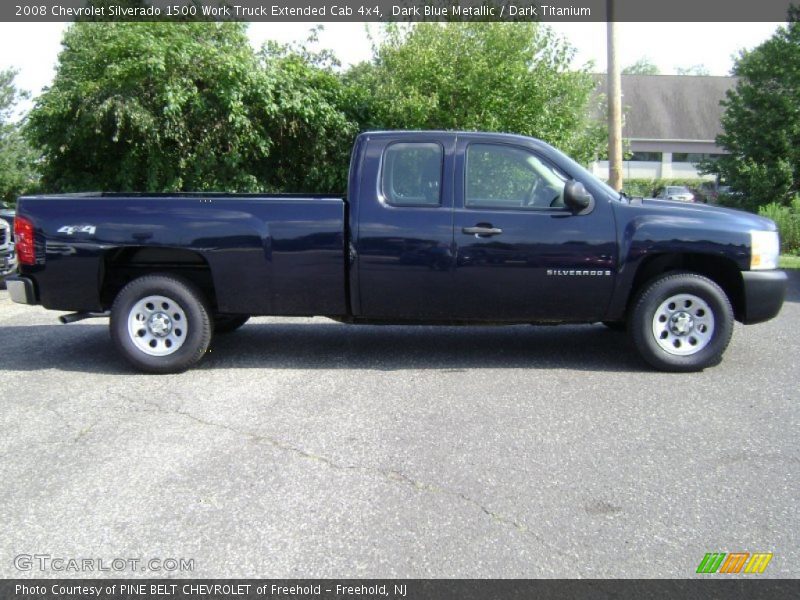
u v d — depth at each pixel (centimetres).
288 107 1193
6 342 734
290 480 392
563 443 441
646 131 4962
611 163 1254
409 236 581
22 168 3091
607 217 579
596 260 577
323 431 464
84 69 1256
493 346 691
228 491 380
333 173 1266
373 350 678
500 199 590
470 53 1304
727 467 405
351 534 335
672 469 403
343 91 1284
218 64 1151
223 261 591
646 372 596
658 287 582
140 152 1208
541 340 715
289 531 339
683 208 593
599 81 1533
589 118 1519
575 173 590
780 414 491
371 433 459
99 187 1259
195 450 434
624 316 600
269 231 586
